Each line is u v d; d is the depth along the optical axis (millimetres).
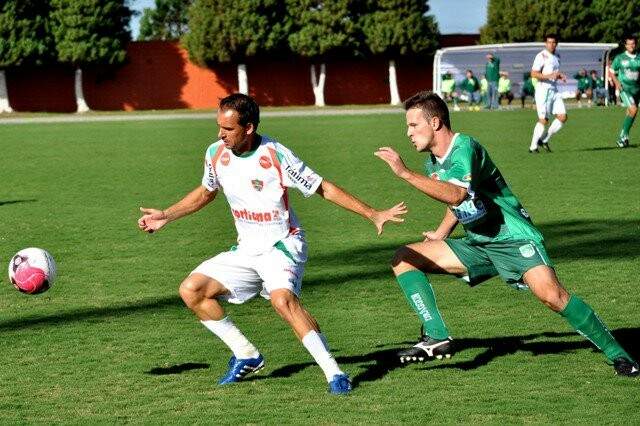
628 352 10984
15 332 12555
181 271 16562
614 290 14164
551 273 10125
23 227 21656
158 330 12586
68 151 42469
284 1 97625
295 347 11680
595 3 100125
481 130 48594
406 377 10328
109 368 10844
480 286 14773
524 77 74875
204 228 21156
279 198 9891
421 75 103000
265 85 101375
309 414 9117
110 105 98125
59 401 9641
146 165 35688
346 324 12711
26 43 90250
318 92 98875
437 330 10453
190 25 96500
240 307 13867
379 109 85500
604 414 8953
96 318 13297
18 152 42344
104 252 18438
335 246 18594
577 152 35719
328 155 37312
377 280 15406
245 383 10234
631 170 29609
